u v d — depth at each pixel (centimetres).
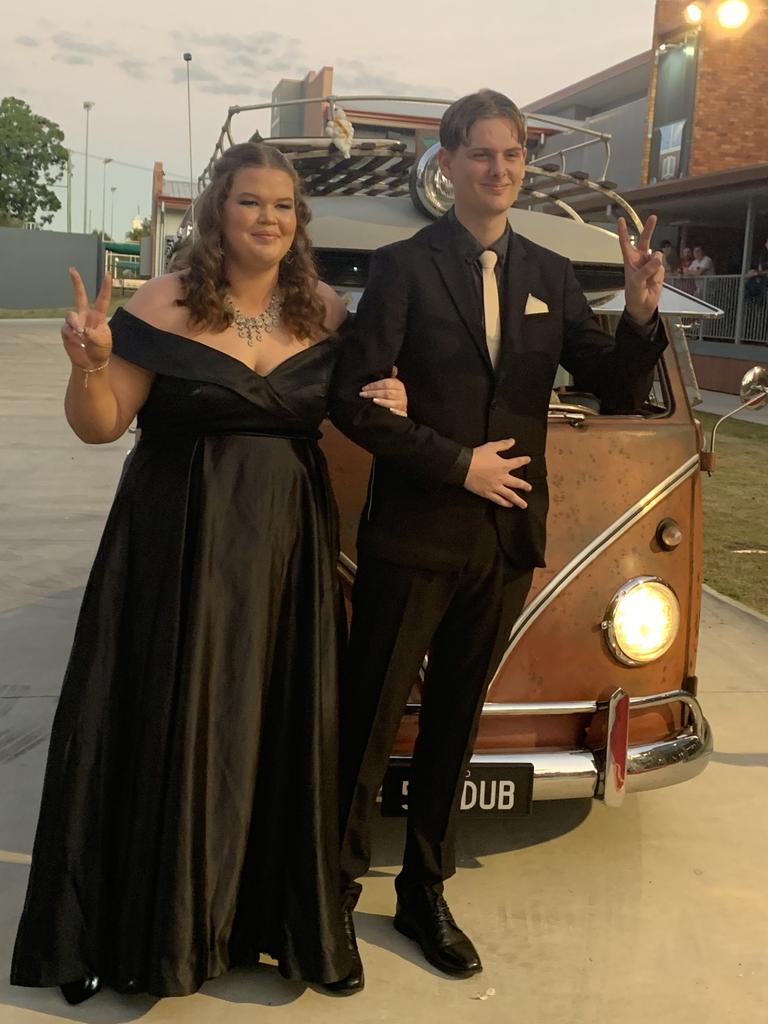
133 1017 251
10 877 307
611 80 2602
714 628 557
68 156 6956
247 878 256
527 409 262
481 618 267
